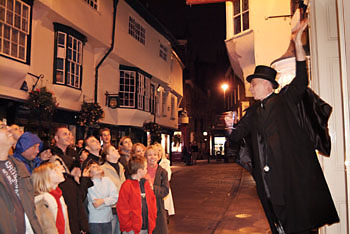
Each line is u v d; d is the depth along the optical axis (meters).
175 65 24.72
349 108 2.57
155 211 4.44
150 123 17.53
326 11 3.48
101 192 4.29
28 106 9.10
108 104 14.54
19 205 2.88
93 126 12.95
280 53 8.41
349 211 2.70
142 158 4.45
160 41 20.50
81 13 11.83
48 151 4.51
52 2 10.14
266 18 8.55
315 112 2.51
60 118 11.40
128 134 16.62
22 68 8.99
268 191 2.49
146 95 17.89
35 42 9.94
